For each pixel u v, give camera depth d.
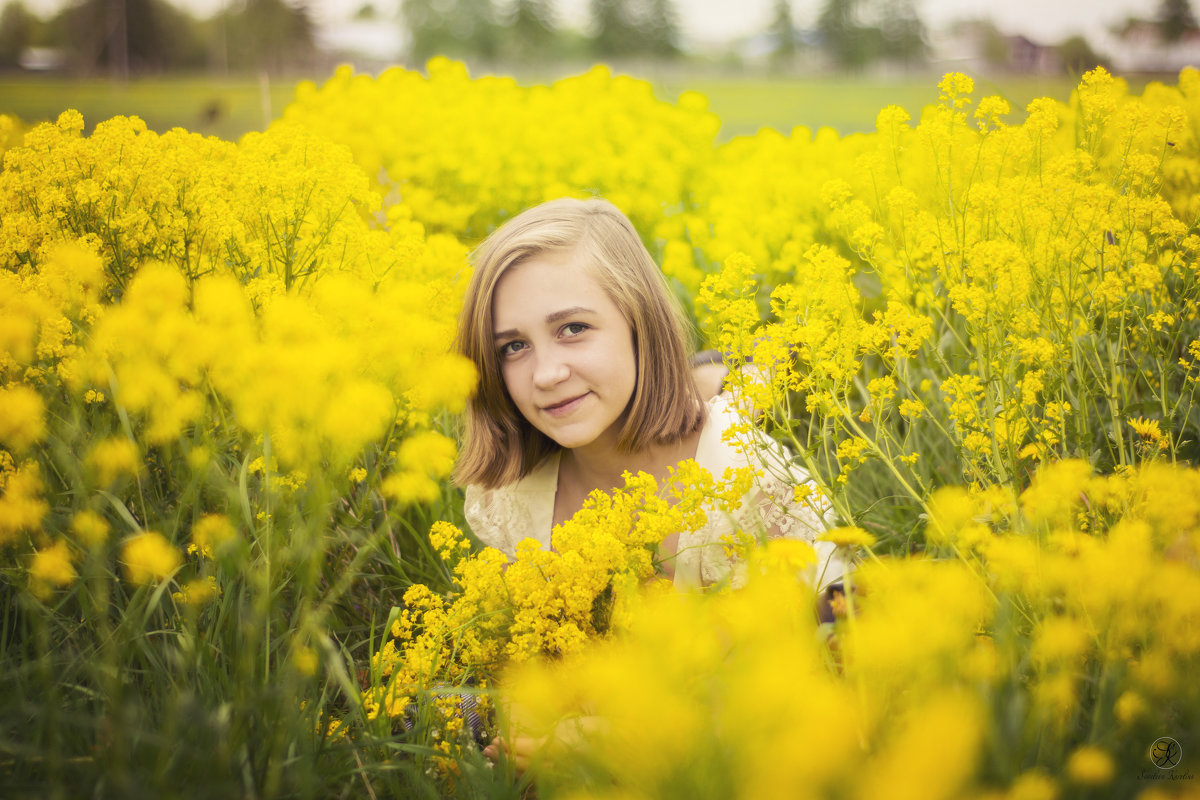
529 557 1.49
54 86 21.86
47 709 1.10
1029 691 1.14
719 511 1.82
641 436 1.92
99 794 1.06
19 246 1.90
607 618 1.52
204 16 36.22
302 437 1.26
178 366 1.33
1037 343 1.63
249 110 11.92
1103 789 0.97
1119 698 1.04
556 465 2.14
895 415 2.23
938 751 0.76
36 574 1.24
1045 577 1.18
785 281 3.33
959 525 1.39
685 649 1.00
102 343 1.39
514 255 1.80
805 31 37.91
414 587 1.58
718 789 0.85
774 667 0.86
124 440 1.49
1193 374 1.88
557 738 1.26
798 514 1.87
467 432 2.05
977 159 2.05
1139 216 1.81
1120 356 1.79
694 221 3.70
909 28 36.12
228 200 2.07
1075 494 1.33
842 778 0.80
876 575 1.15
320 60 36.25
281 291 1.75
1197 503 1.21
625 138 4.41
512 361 1.86
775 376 1.61
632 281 1.88
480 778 1.29
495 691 1.34
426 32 46.72
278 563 1.33
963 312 1.71
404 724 1.58
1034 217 1.80
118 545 1.41
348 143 4.36
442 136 4.20
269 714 1.16
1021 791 0.87
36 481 1.42
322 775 1.26
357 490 1.96
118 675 1.15
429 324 1.55
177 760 1.09
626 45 47.47
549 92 5.32
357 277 2.12
